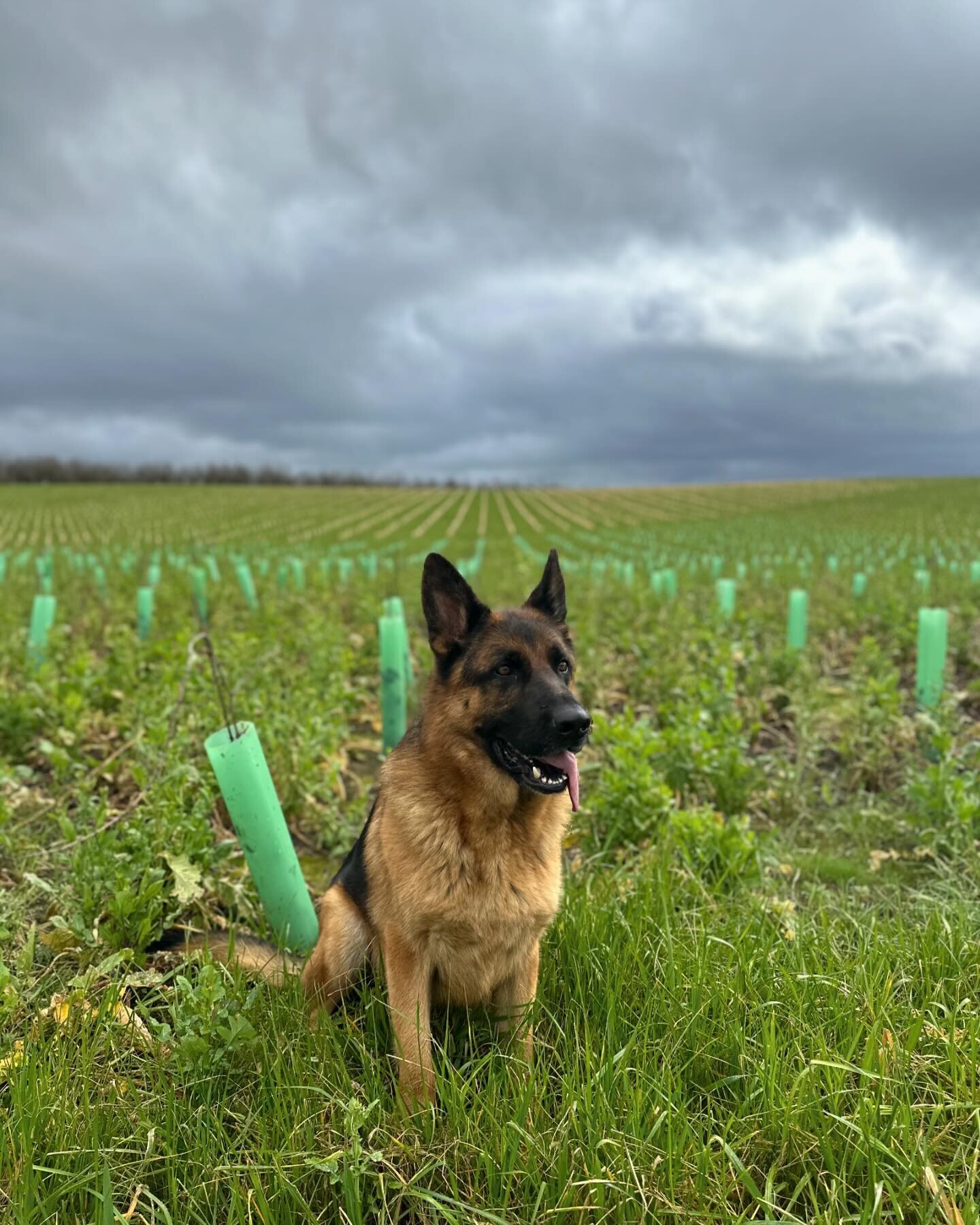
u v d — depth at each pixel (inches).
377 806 52.9
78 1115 42.0
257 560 397.1
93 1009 49.3
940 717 94.0
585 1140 40.2
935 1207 37.0
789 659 129.4
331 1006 53.4
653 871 63.5
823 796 89.4
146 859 60.4
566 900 60.2
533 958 50.6
